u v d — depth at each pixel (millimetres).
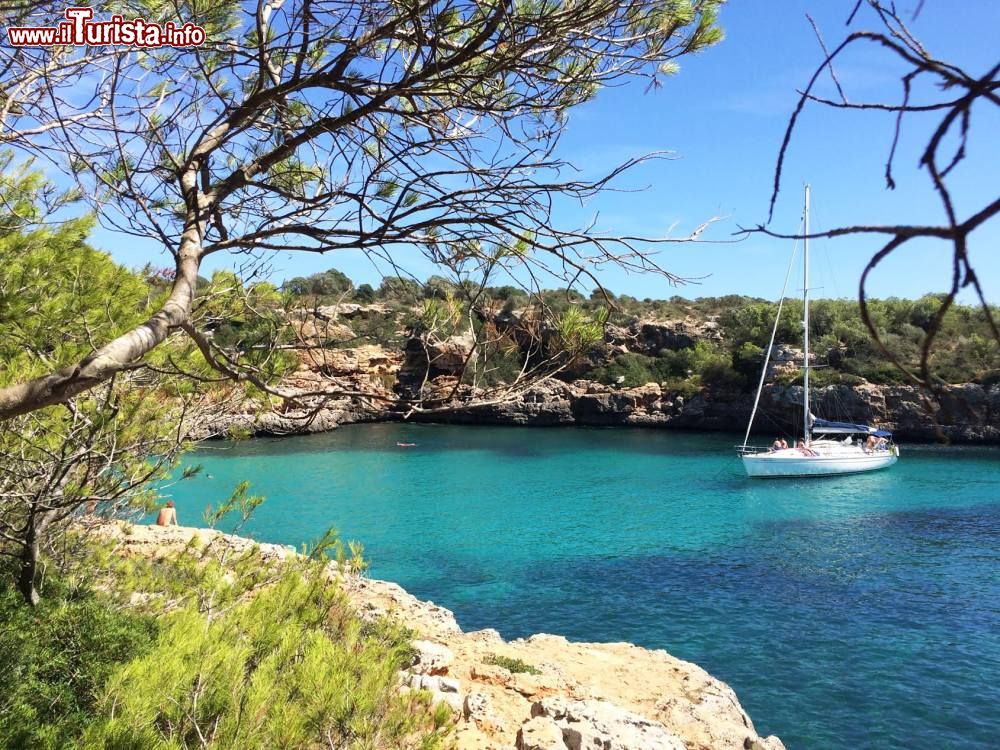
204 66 3801
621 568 25609
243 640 5207
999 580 23812
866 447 53031
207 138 3762
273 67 3885
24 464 6383
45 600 7172
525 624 19750
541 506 38250
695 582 23766
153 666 4285
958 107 803
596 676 12266
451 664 10820
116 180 3883
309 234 3832
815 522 34031
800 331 75625
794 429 73000
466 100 3756
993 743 13195
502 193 3805
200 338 3676
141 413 6625
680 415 79375
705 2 3912
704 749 9773
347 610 6656
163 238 3715
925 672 16281
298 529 32344
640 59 3949
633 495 41812
